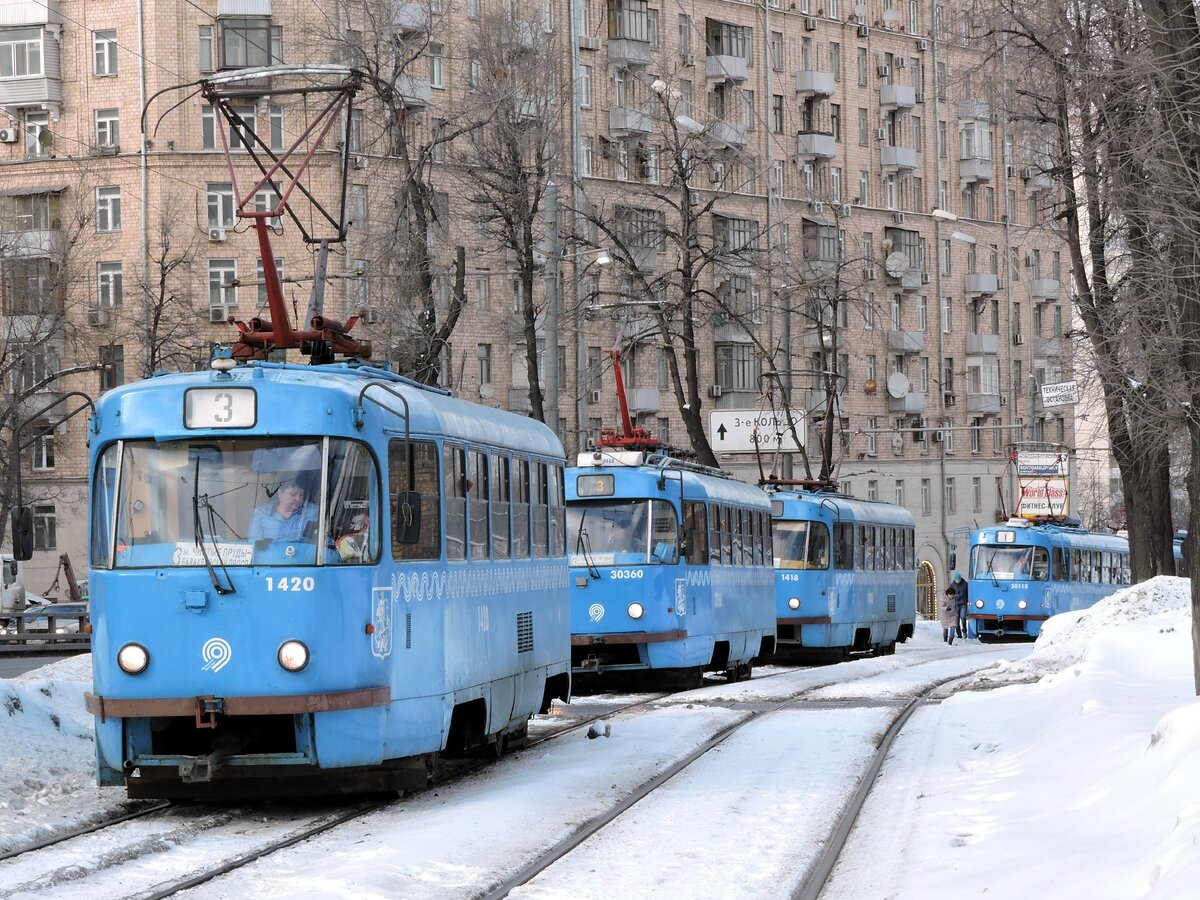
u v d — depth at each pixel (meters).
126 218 66.88
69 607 53.22
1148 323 27.44
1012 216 97.69
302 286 65.62
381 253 44.56
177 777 15.70
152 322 61.19
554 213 36.78
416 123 63.19
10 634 52.75
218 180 66.56
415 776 16.72
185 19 66.62
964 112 35.09
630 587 30.39
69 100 67.69
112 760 15.38
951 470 94.00
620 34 74.75
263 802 16.64
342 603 15.30
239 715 15.09
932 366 92.38
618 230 68.56
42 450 67.31
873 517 49.19
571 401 72.44
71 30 67.62
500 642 19.64
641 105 75.88
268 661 15.03
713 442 61.94
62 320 62.31
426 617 16.89
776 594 43.44
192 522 15.36
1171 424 29.53
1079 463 102.62
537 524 21.78
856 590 46.53
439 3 60.19
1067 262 102.69
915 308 91.19
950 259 93.50
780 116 83.19
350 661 15.32
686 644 31.08
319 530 15.36
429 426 17.44
